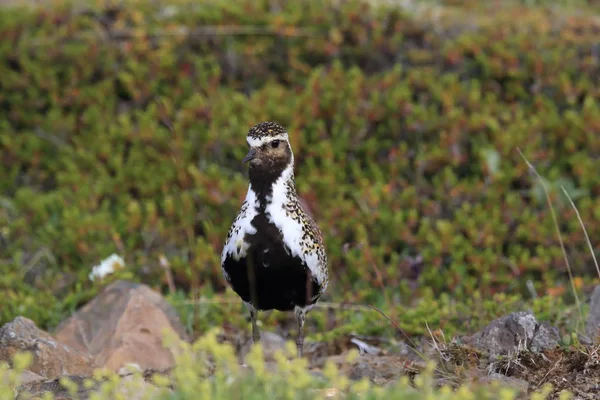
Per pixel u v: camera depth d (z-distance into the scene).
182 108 26.52
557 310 18.98
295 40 27.75
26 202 24.69
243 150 25.23
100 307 18.92
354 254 23.12
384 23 28.11
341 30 27.72
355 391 11.37
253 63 27.41
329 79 26.16
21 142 26.34
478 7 31.75
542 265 22.92
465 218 23.83
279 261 15.88
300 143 25.00
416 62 27.41
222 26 27.86
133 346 17.64
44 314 20.28
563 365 14.81
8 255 23.83
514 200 24.20
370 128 25.84
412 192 24.33
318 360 18.45
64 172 25.83
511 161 25.02
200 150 25.47
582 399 13.81
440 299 21.67
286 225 15.88
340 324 20.95
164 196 24.88
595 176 24.59
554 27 29.03
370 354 18.30
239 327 20.48
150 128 25.67
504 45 27.33
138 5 28.78
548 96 26.56
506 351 15.57
